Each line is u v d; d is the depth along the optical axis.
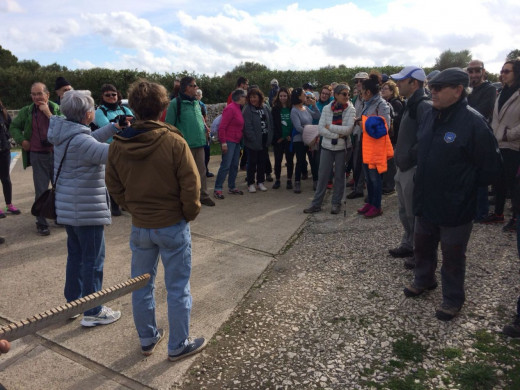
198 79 16.39
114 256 4.34
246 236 4.94
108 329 3.07
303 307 3.34
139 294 2.64
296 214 5.75
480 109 5.14
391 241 4.55
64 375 2.56
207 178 8.12
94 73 15.50
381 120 4.94
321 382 2.49
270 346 2.85
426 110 3.37
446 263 3.03
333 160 5.63
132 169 2.37
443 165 2.86
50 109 4.91
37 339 2.93
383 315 3.16
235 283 3.78
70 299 3.11
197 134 5.78
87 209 2.86
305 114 6.69
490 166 2.77
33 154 4.85
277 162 7.16
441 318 3.04
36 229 5.09
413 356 2.68
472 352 2.69
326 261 4.18
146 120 2.36
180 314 2.61
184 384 2.50
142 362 2.69
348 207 5.96
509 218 5.02
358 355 2.72
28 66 20.34
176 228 2.48
